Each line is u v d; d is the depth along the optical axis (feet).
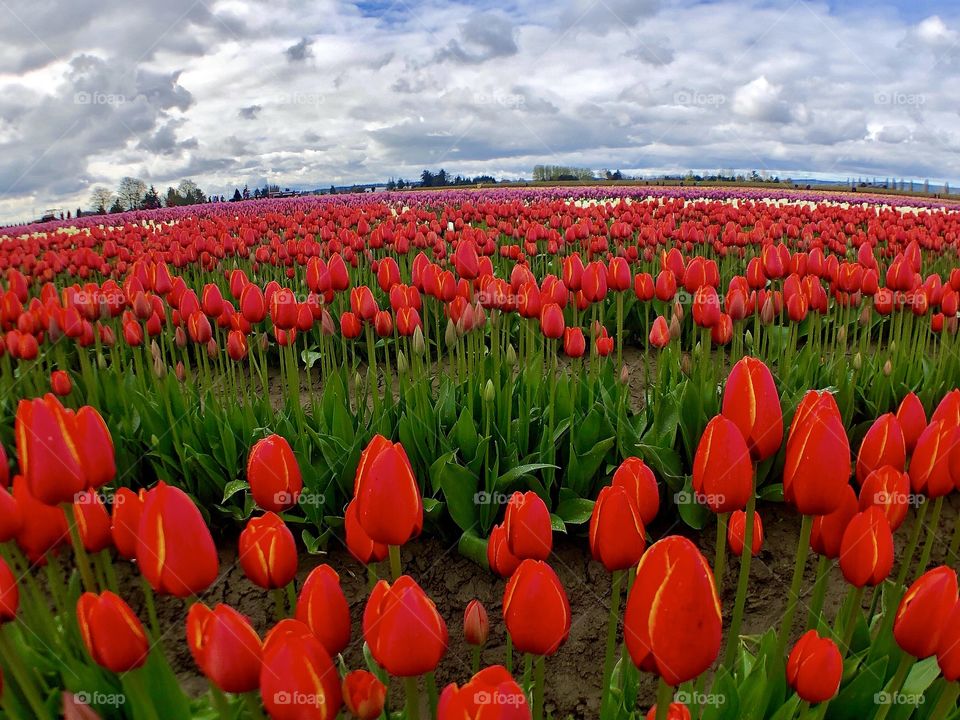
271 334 27.63
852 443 16.99
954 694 5.83
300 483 6.72
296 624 4.74
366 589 13.75
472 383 16.51
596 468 14.60
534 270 36.04
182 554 5.08
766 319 18.37
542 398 16.89
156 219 69.10
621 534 5.63
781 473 15.40
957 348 18.94
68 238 42.91
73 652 8.80
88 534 6.54
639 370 25.09
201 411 17.94
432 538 14.83
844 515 6.46
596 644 12.39
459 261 17.83
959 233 34.88
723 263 33.99
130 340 18.13
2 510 6.12
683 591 4.25
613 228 34.06
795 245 35.78
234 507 15.29
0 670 6.25
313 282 17.84
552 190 91.97
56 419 6.12
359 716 4.89
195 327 17.07
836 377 18.51
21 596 8.64
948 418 7.48
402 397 16.11
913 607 5.43
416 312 15.16
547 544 6.17
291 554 5.96
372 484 5.47
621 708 7.77
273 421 17.12
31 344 16.46
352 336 16.97
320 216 48.01
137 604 13.56
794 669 6.06
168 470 16.16
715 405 15.26
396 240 28.81
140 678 6.42
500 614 13.21
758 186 118.93
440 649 4.85
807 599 13.15
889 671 7.84
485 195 79.82
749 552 6.65
